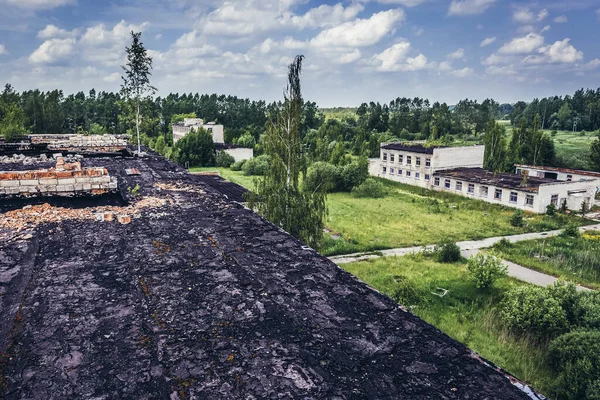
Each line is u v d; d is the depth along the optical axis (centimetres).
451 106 15075
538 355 1291
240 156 6338
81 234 614
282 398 288
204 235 626
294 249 582
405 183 4825
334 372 317
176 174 1230
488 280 1808
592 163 4997
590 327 1336
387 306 427
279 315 398
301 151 1781
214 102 10812
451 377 318
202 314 396
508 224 3023
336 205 3647
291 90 1739
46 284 449
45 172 825
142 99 1989
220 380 304
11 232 612
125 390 292
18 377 304
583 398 1068
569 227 2738
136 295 430
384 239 2619
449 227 2938
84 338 352
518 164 4953
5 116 3619
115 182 876
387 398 292
